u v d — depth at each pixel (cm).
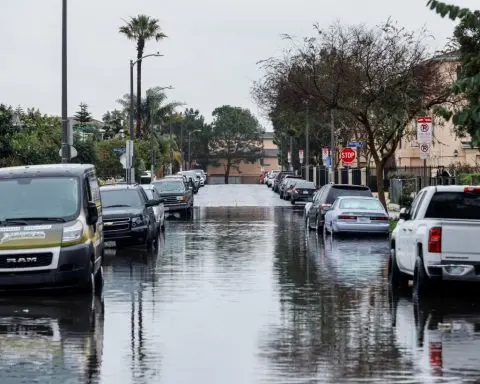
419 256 3069
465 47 2709
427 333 2380
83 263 3122
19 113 10419
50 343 2242
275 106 8250
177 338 2306
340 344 2220
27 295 3172
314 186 11594
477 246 2956
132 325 2514
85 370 1927
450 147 11756
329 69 7569
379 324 2527
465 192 3186
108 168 11881
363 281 3553
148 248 5091
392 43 7556
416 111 7400
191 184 12175
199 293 3191
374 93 7375
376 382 1805
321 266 4116
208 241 5675
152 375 1877
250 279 3612
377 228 5750
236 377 1855
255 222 7800
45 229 3127
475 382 1805
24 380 1830
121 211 5022
